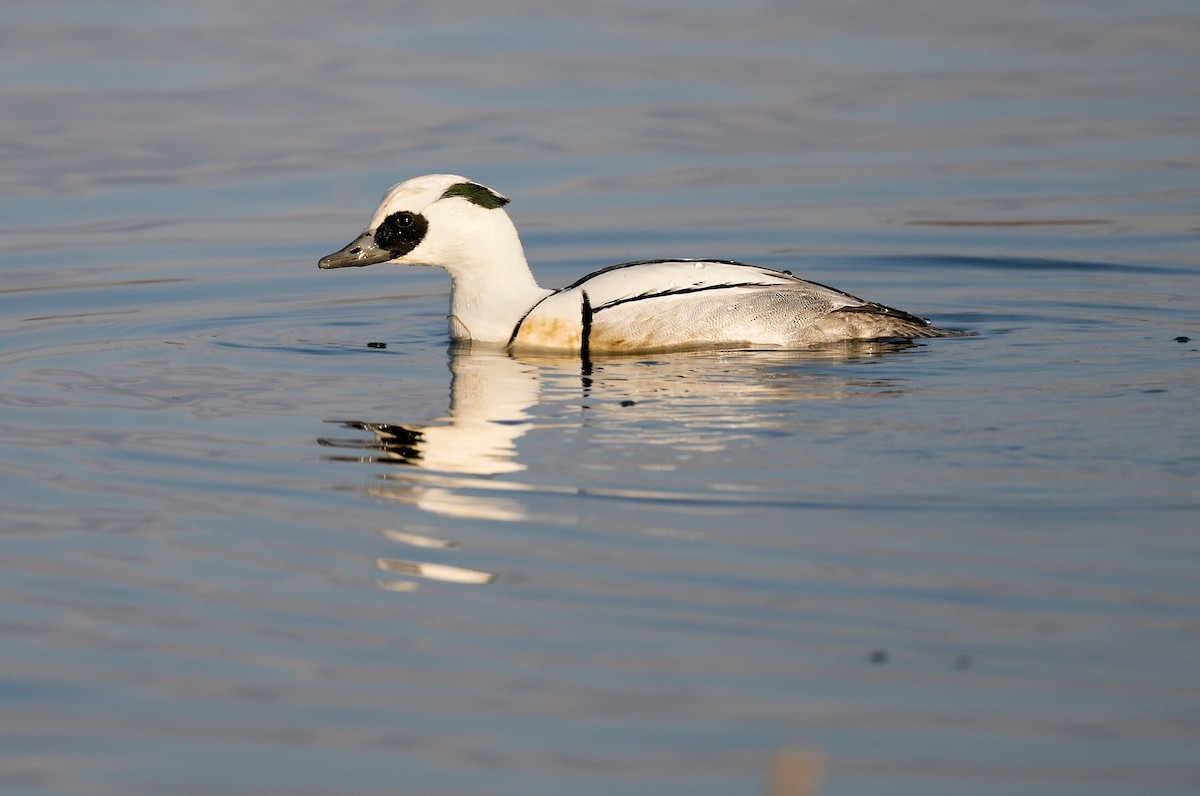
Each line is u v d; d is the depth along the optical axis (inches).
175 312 711.7
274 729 332.2
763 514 436.8
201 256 808.9
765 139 1023.0
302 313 714.8
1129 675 346.0
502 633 372.2
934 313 693.9
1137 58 1225.4
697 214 874.1
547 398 560.1
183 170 956.0
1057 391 552.7
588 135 1029.2
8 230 848.9
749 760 316.5
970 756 316.5
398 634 373.4
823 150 997.8
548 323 636.1
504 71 1200.8
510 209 884.6
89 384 590.9
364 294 753.0
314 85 1157.7
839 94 1133.1
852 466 473.7
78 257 804.6
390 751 322.7
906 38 1311.5
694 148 1004.6
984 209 872.3
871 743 322.0
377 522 441.4
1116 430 503.8
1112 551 407.5
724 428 514.9
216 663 361.4
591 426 522.9
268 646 369.1
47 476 482.6
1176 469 465.1
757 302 622.5
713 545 416.8
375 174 940.6
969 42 1294.3
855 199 898.1
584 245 826.8
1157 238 813.9
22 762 320.8
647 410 539.2
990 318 682.2
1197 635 361.7
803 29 1350.9
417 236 649.6
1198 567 396.5
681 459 483.8
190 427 533.3
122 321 695.7
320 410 552.7
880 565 402.0
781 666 353.4
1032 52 1255.5
